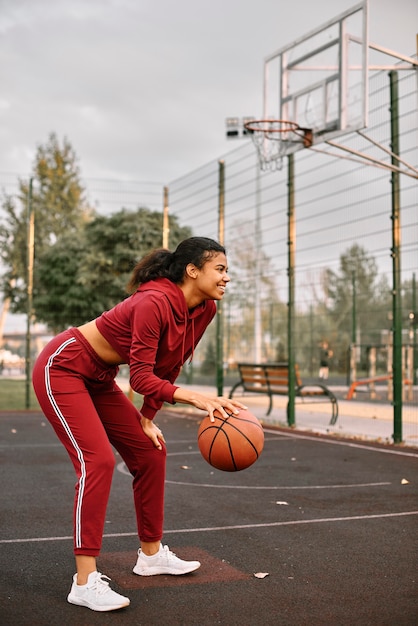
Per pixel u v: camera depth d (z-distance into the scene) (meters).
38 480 6.64
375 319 29.89
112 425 3.66
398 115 8.81
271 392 12.10
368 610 3.24
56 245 21.64
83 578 3.29
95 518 3.32
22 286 24.70
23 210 24.80
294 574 3.78
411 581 3.67
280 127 10.16
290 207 10.87
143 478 3.72
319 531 4.71
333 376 28.91
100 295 20.59
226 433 3.44
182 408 14.80
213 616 3.15
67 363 3.45
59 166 33.91
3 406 15.27
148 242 19.59
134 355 3.37
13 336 32.06
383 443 9.20
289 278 11.00
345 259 11.78
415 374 21.08
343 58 8.96
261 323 12.99
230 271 13.30
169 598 3.39
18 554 4.13
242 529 4.76
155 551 3.78
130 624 3.05
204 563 3.98
